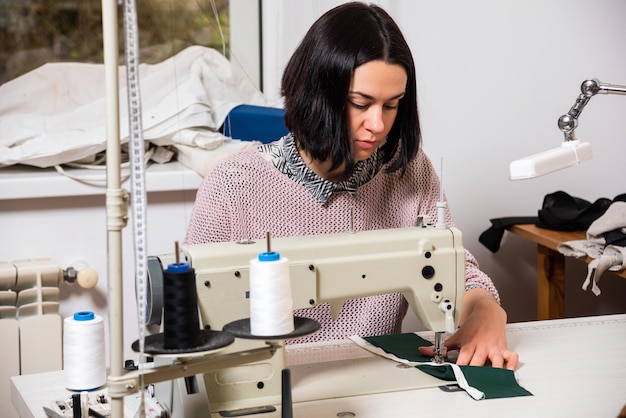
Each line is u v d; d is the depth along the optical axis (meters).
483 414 1.45
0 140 2.82
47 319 2.63
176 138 2.86
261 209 1.96
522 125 3.27
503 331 1.80
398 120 1.92
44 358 2.65
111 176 1.11
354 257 1.60
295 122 1.81
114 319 1.14
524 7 3.19
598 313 3.45
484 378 1.60
